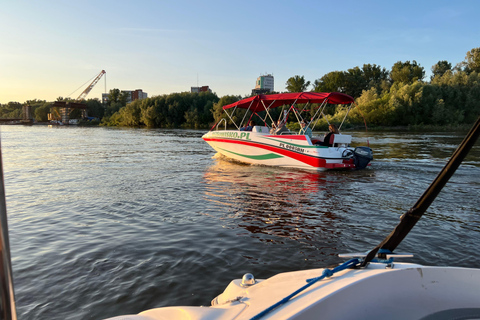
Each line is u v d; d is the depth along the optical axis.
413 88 51.81
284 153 11.59
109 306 3.01
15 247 4.38
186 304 3.03
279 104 13.44
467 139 1.29
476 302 1.61
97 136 33.72
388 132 40.34
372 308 1.49
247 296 1.77
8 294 0.76
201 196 7.26
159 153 16.66
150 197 7.18
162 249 4.29
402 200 6.89
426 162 12.69
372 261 1.81
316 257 4.05
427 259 3.94
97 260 3.96
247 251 4.22
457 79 54.28
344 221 5.48
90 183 8.74
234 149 13.18
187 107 65.19
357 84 70.06
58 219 5.61
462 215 5.78
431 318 1.50
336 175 10.07
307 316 1.36
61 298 3.14
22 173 10.34
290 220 5.54
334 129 11.63
